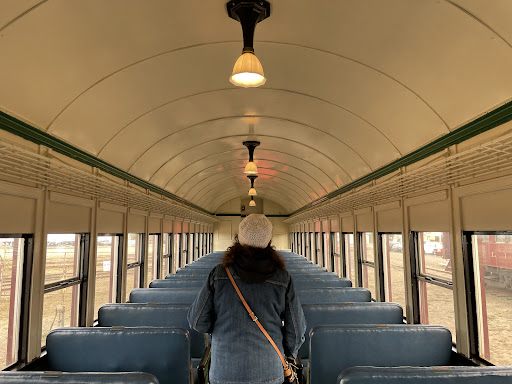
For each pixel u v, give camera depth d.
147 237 8.18
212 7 3.11
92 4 2.84
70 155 4.54
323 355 3.08
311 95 5.12
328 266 10.96
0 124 3.26
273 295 2.26
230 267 2.31
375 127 5.34
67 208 4.70
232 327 2.21
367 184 7.05
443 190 4.40
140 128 5.62
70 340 3.02
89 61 3.53
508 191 3.32
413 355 3.10
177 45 3.70
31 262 3.90
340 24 3.37
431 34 3.13
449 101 3.79
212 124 6.58
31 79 3.32
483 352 3.85
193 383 3.38
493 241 3.73
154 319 4.12
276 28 3.50
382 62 3.82
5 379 2.11
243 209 22.42
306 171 10.56
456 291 4.16
